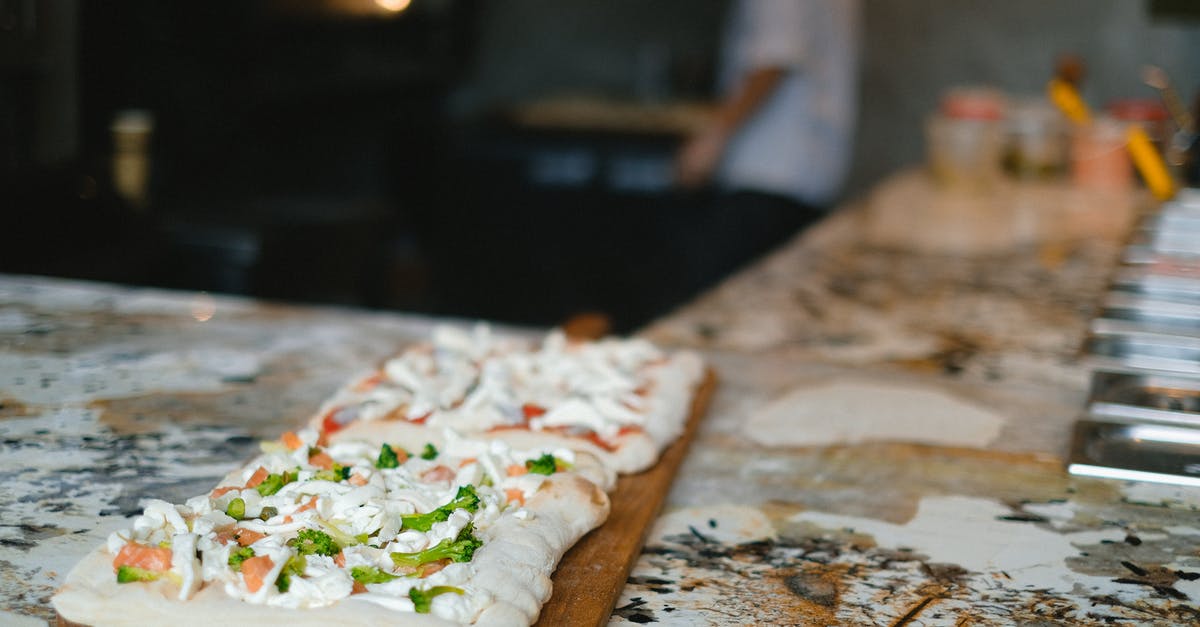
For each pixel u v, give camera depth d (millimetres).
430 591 973
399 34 5125
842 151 3924
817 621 1094
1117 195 3570
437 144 5449
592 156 5332
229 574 984
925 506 1377
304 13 4512
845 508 1364
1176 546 1285
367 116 5113
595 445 1396
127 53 3643
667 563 1207
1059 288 2518
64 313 2072
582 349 1767
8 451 1430
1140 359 2014
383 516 1084
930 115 5383
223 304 2188
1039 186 3730
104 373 1751
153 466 1408
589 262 5438
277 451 1280
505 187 5422
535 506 1183
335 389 1730
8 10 2982
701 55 6074
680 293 5309
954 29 5293
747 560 1222
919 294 2447
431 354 1751
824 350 2037
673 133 5262
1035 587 1179
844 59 3830
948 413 1715
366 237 4090
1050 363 1990
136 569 983
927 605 1133
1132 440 1576
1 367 1750
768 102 3846
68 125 3262
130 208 3406
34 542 1188
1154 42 5055
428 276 5488
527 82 6340
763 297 2400
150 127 3637
